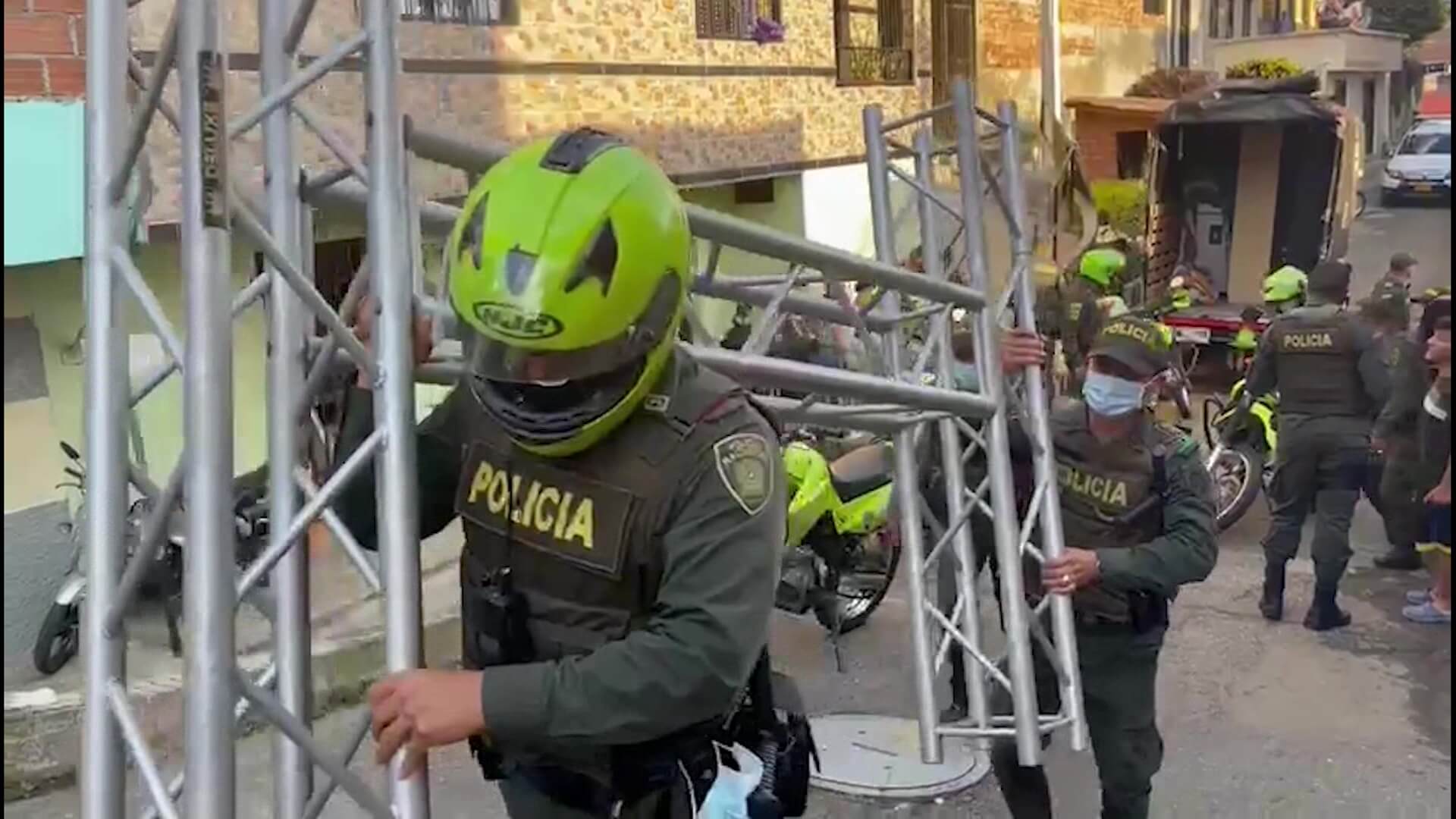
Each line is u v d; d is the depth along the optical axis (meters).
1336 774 5.71
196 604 1.96
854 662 7.02
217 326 1.95
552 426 2.06
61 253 5.76
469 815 5.16
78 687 5.64
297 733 2.15
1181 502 4.32
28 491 6.10
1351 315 7.37
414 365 2.45
